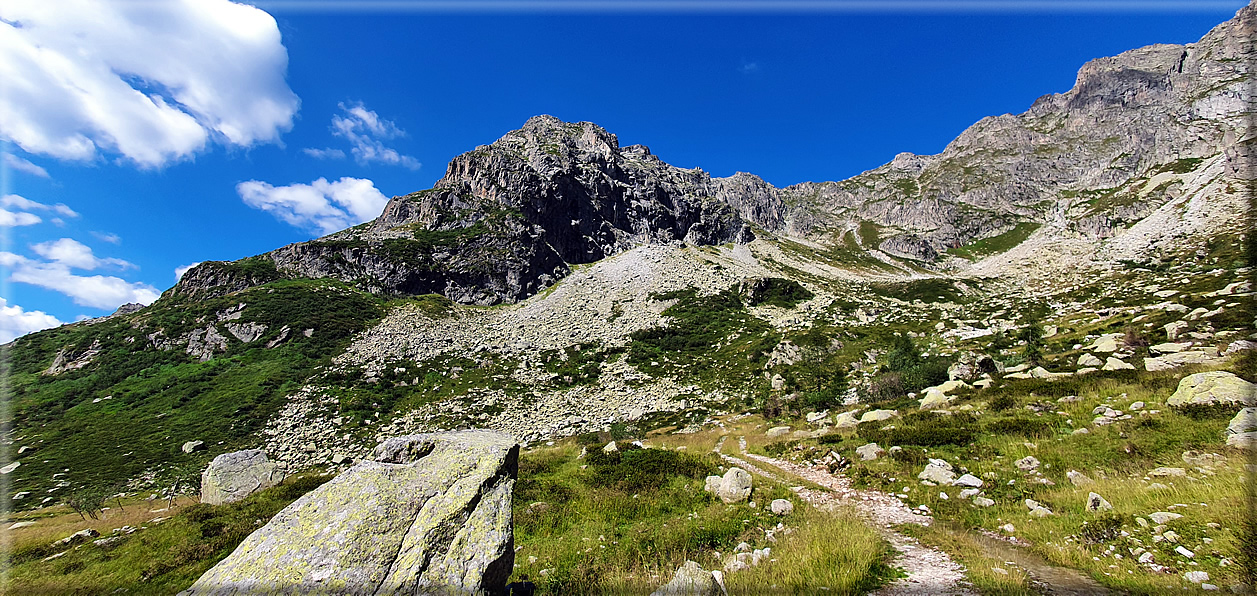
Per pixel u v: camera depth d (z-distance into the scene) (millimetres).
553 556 11898
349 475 9180
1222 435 13734
